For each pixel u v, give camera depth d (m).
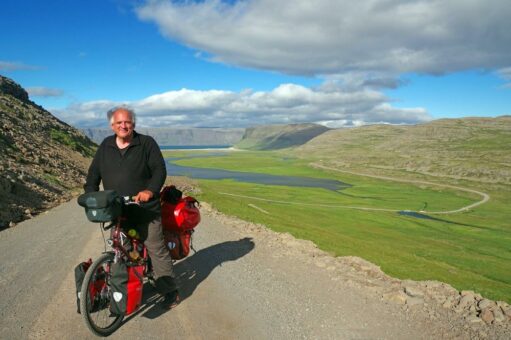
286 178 148.25
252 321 5.12
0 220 12.68
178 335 4.73
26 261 7.91
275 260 8.02
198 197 25.14
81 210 15.29
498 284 18.16
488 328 4.98
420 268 14.95
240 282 6.63
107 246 9.23
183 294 6.07
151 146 5.02
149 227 5.04
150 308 5.51
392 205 89.19
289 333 4.80
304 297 5.97
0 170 18.67
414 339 4.69
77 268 4.79
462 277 16.58
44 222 12.63
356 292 6.19
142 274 4.99
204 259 8.05
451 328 4.98
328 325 5.02
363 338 4.69
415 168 194.88
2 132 32.16
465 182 151.50
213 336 4.72
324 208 68.44
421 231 53.94
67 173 29.72
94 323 4.66
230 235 10.56
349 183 141.62
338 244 16.61
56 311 5.37
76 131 91.19
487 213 84.94
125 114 4.81
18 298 5.85
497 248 46.31
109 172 4.94
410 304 5.70
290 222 25.47
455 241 48.56
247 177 145.38
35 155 29.09
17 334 4.70
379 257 15.50
